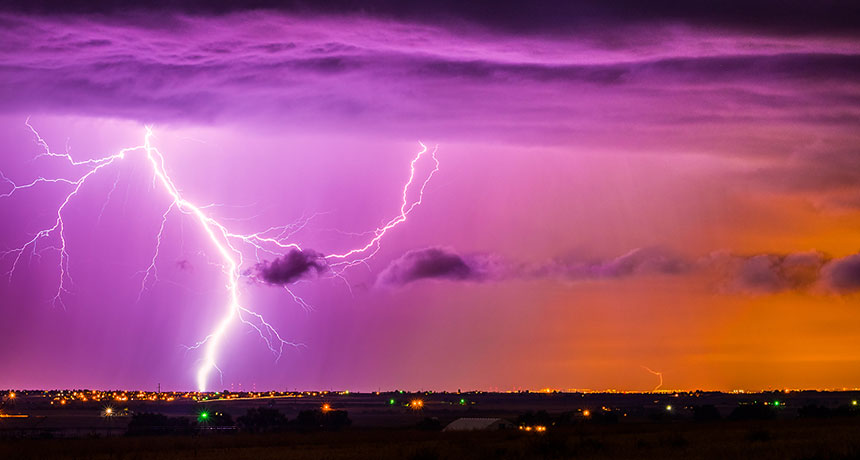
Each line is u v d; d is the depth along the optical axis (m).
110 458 46.78
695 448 41.62
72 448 54.34
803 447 39.38
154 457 47.34
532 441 49.22
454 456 42.53
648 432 62.81
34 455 49.59
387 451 47.47
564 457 39.84
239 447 56.44
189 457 47.00
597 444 45.34
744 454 36.56
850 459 33.66
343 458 43.12
